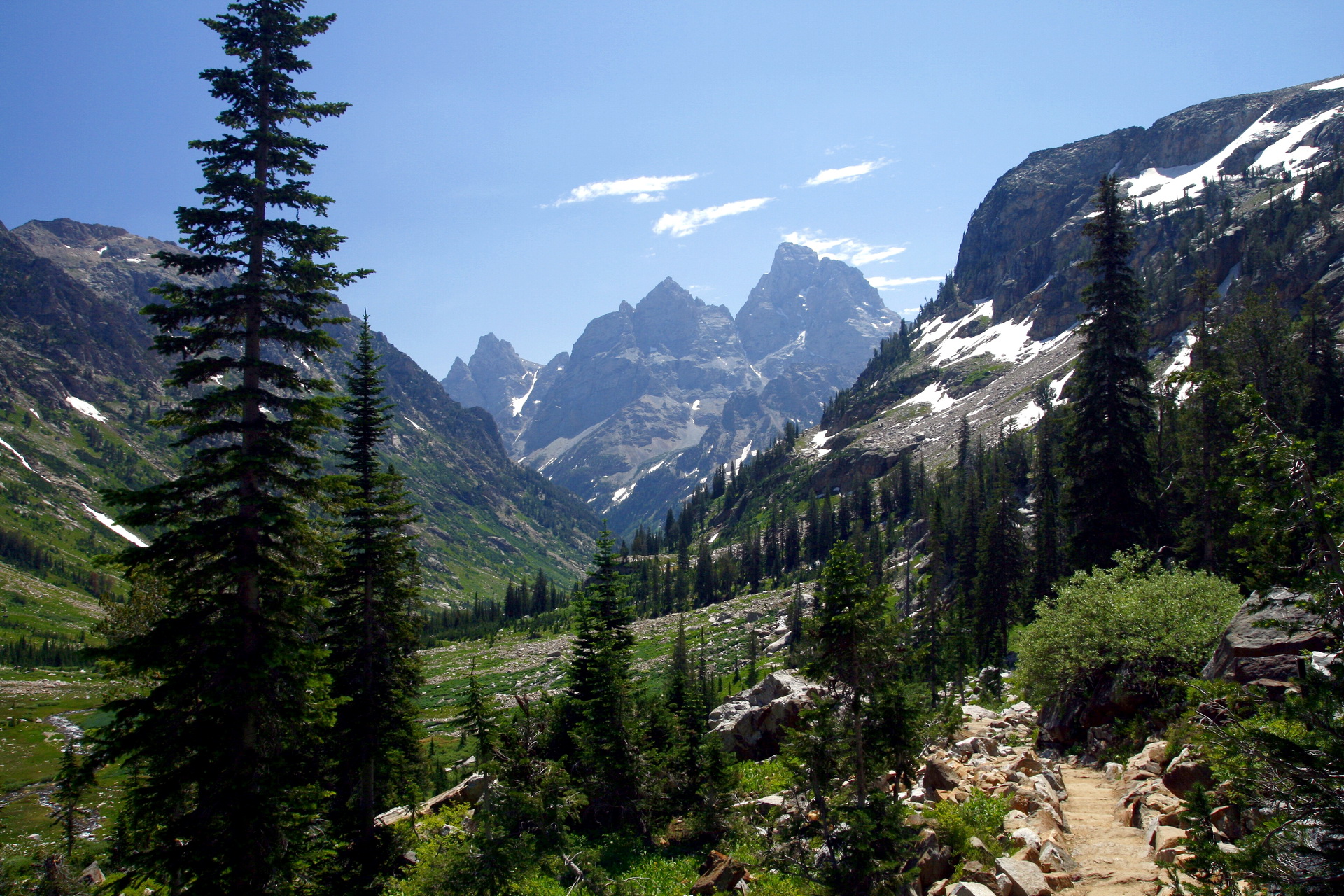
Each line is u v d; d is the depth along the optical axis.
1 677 127.44
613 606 34.38
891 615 16.05
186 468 17.75
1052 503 57.69
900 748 15.92
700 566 157.25
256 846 16.77
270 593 18.30
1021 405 160.12
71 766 16.42
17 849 52.56
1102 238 34.84
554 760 27.03
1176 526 39.84
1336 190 131.62
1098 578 26.02
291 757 19.75
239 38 18.19
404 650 28.14
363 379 27.36
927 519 109.44
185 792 18.17
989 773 18.55
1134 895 11.62
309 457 18.73
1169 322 130.25
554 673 111.75
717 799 23.47
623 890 20.25
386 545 26.25
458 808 29.83
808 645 16.78
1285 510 10.41
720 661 99.12
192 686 16.88
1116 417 34.00
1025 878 12.05
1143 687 21.59
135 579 17.75
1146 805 14.77
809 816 16.70
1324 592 9.92
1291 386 52.22
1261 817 10.08
